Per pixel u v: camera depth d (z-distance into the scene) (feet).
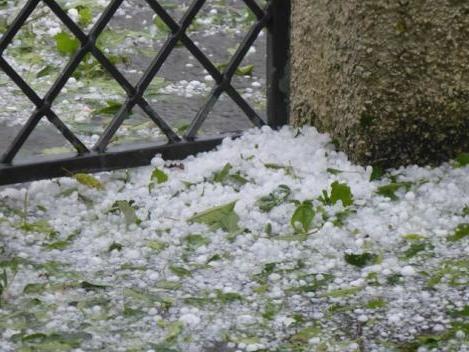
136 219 12.82
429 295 11.17
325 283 11.48
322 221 12.79
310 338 10.37
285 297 11.21
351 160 14.14
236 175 13.79
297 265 11.88
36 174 13.62
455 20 13.34
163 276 11.66
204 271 11.76
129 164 14.16
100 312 10.86
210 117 16.81
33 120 13.57
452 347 10.14
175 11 21.50
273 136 14.93
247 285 11.46
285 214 12.98
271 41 14.96
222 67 18.71
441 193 13.34
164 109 17.15
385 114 13.64
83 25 20.52
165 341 10.31
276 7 14.76
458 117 13.84
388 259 11.93
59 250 12.22
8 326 10.53
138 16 21.30
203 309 10.94
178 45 19.92
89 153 13.92
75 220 12.94
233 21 21.31
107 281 11.53
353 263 11.89
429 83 13.56
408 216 12.91
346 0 13.42
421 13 13.24
